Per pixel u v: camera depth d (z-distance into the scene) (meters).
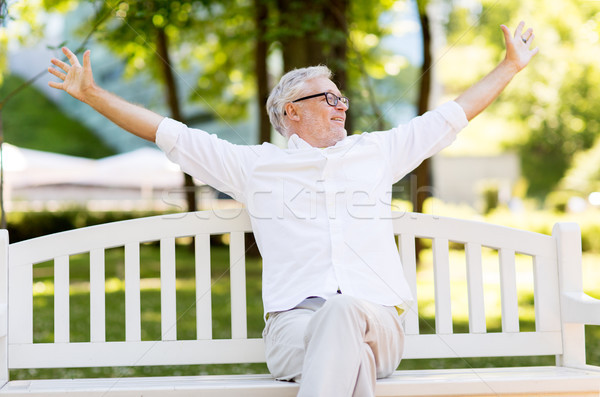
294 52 7.00
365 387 1.88
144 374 3.93
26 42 7.42
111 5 4.96
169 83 10.07
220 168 2.37
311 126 2.51
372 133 2.45
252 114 14.61
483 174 19.89
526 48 2.54
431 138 2.46
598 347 4.62
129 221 2.40
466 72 15.34
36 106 19.12
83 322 5.06
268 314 2.25
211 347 2.39
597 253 11.20
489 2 10.07
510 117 16.62
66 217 12.29
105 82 18.39
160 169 13.11
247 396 1.99
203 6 7.52
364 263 2.22
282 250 2.25
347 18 6.66
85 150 19.30
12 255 2.34
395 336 2.07
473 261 2.50
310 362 1.84
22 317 2.34
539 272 2.50
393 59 9.09
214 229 2.44
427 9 7.87
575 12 13.04
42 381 2.24
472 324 2.48
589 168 16.72
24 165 12.74
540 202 17.45
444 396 2.02
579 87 15.17
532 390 2.05
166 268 2.40
